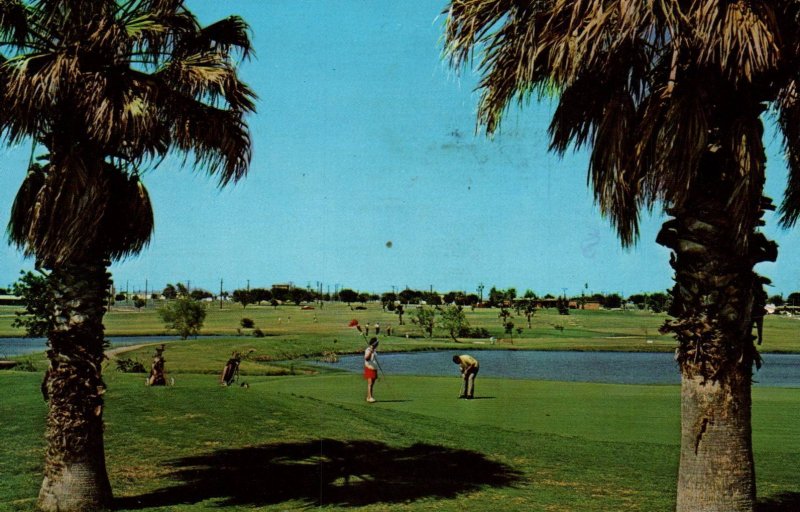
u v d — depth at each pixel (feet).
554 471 37.37
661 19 21.36
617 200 23.38
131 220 33.37
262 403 51.80
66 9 30.37
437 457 40.01
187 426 45.09
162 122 31.55
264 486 34.12
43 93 27.61
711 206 22.26
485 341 280.51
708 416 22.44
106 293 31.35
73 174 29.37
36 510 29.66
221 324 374.63
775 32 20.53
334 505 30.96
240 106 33.60
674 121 21.65
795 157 25.89
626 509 30.01
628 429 48.73
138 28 29.43
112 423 45.19
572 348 238.07
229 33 33.94
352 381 85.10
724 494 22.22
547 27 22.72
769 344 276.21
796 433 46.91
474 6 24.56
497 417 53.57
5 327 339.98
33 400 51.26
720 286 22.24
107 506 30.58
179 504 31.24
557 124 25.66
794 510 29.55
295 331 310.65
